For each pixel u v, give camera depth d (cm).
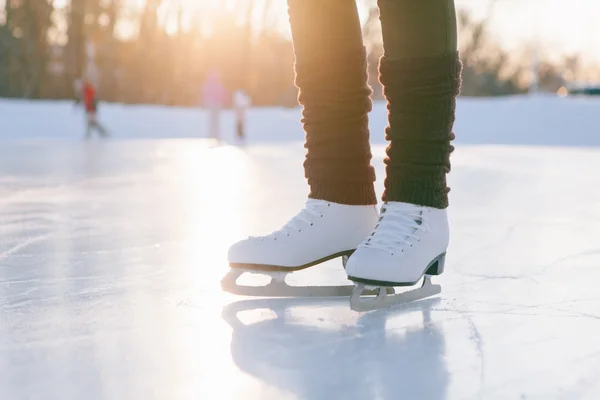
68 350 113
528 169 595
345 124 153
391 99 143
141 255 200
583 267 181
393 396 93
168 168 605
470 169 595
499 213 300
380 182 478
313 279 167
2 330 124
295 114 1711
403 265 139
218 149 1008
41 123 1545
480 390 95
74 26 3092
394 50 140
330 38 148
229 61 3303
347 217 155
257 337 120
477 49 3428
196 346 115
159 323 129
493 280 165
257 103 3331
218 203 338
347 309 139
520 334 121
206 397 92
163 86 3338
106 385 97
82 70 3122
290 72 3328
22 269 180
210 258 195
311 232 152
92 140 1352
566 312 135
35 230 249
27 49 3119
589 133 1266
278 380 99
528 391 94
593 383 97
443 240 148
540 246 214
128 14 3341
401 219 144
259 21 3303
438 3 136
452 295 150
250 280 167
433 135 142
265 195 377
